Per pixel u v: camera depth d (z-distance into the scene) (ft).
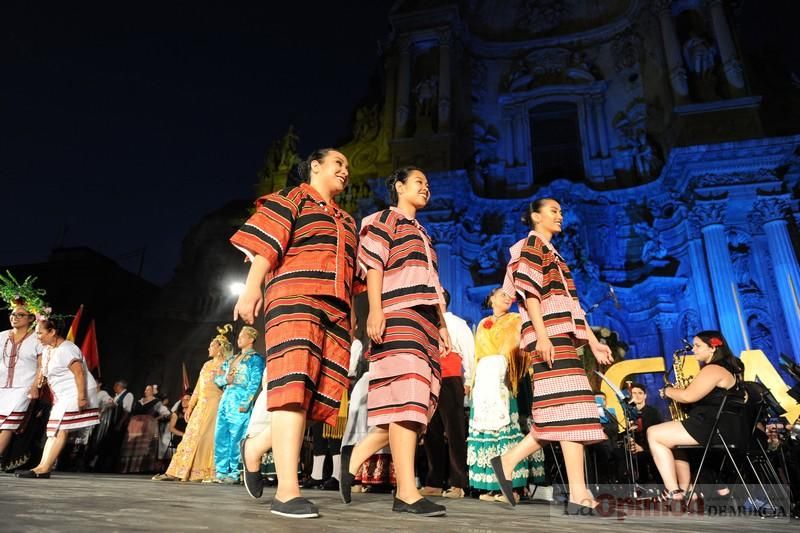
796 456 11.32
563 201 53.83
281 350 7.13
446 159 53.62
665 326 48.62
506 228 54.85
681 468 13.51
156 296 73.61
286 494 6.56
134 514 5.44
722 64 51.96
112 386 67.82
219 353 22.18
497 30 65.82
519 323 15.31
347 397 20.42
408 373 8.14
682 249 49.90
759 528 7.37
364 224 9.28
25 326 17.35
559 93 61.46
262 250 7.35
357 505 9.18
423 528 5.45
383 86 64.54
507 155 60.49
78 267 71.67
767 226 45.96
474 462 14.51
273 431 6.99
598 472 19.20
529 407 16.78
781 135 53.47
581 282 50.39
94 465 31.71
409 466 7.93
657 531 6.20
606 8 63.77
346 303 7.84
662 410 43.96
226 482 19.26
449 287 49.08
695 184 48.14
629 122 58.70
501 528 5.86
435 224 51.21
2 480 11.76
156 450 32.12
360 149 61.26
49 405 26.66
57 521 4.49
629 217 54.13
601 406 19.97
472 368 16.44
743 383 12.98
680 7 56.34
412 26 61.46
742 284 45.62
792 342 42.37
